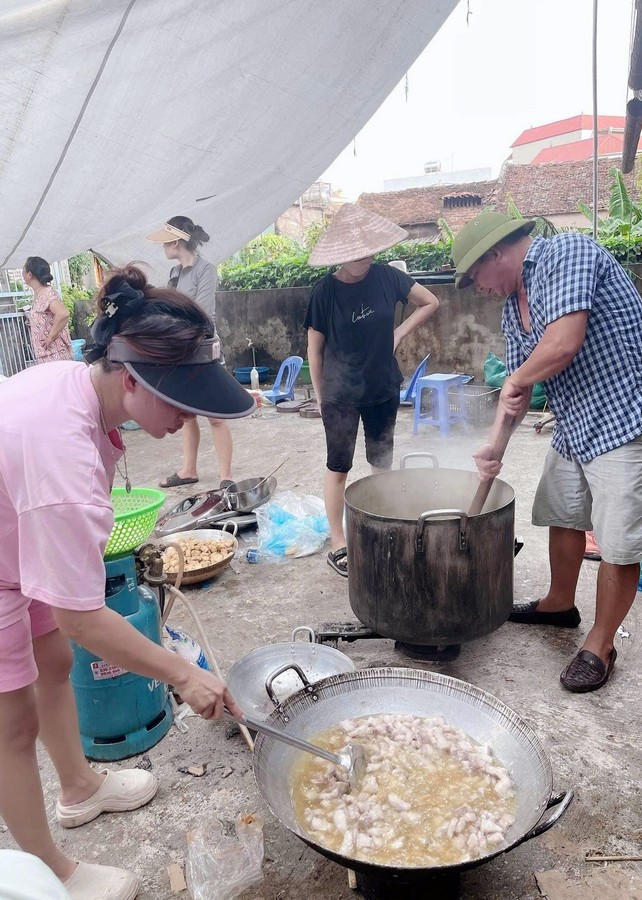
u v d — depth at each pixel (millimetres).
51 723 1813
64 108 2350
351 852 1476
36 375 1403
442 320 8039
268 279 9836
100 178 2816
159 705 2309
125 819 1965
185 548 3549
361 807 1605
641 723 2271
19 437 1259
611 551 2336
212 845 1717
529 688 2490
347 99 3223
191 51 2412
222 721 2381
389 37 2916
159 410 1302
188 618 3121
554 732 2238
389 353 3471
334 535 3676
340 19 2652
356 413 3514
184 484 5094
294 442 6352
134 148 2762
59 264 10742
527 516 4121
